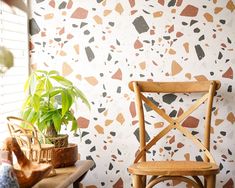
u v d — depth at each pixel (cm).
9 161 188
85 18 291
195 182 259
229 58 287
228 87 288
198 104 274
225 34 286
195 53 288
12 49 276
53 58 295
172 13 287
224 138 290
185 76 289
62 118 242
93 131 295
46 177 216
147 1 287
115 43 291
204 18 286
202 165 250
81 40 293
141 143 273
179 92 278
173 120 276
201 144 272
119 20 290
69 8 292
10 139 193
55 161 236
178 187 292
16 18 283
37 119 239
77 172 229
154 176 266
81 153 297
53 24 293
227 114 289
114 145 295
